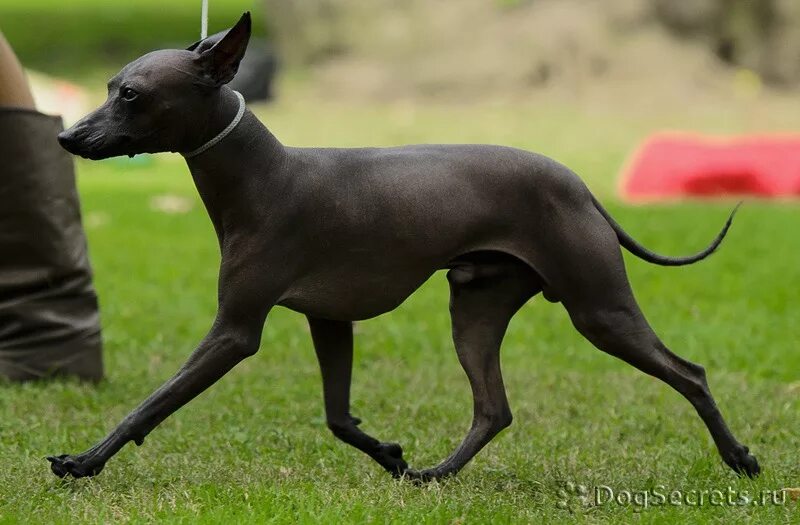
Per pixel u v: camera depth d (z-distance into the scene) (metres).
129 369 12.71
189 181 28.56
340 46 39.88
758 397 11.71
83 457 7.98
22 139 11.57
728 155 26.73
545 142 32.00
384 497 7.99
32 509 7.69
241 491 8.09
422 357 13.52
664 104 36.34
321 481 8.50
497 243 8.30
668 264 8.64
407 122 34.41
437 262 8.26
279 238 8.00
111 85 7.89
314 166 8.13
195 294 16.50
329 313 8.31
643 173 26.75
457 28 38.97
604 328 8.34
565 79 37.50
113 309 15.52
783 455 9.55
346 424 8.85
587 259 8.27
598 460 9.35
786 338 14.34
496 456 9.45
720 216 23.09
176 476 8.57
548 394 11.85
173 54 7.88
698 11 37.97
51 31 50.91
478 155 8.35
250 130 8.00
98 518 7.39
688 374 8.50
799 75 37.69
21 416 10.59
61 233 11.85
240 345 8.02
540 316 15.55
